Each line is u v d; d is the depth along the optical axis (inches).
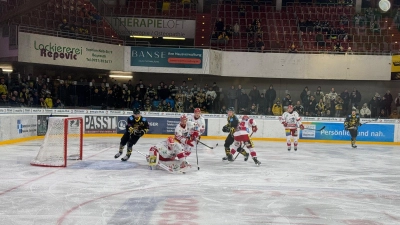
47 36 741.9
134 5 1055.6
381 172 400.8
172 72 868.6
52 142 397.4
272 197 271.6
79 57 794.8
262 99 815.7
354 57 870.4
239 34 965.8
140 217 215.6
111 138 713.6
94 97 761.0
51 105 703.7
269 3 1105.4
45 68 812.0
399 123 761.6
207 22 1024.2
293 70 877.8
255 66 882.1
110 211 226.4
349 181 345.1
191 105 797.9
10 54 709.9
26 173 341.1
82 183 303.3
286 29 1007.0
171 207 238.2
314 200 266.4
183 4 1063.0
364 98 919.7
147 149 551.2
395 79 862.5
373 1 1091.9
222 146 629.0
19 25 714.2
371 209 246.1
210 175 353.7
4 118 565.6
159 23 1004.6
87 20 904.9
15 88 661.3
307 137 772.6
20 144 570.9
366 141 764.6
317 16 1053.8
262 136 773.9
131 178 328.2
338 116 804.6
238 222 210.5
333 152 587.8
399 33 981.8
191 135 385.4
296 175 367.9
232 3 1092.5
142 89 813.9
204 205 245.0
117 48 853.8
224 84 936.9
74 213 221.3
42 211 224.4
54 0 857.5
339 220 219.6
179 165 363.6
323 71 876.0
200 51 864.9
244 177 348.5
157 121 775.7
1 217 212.1
